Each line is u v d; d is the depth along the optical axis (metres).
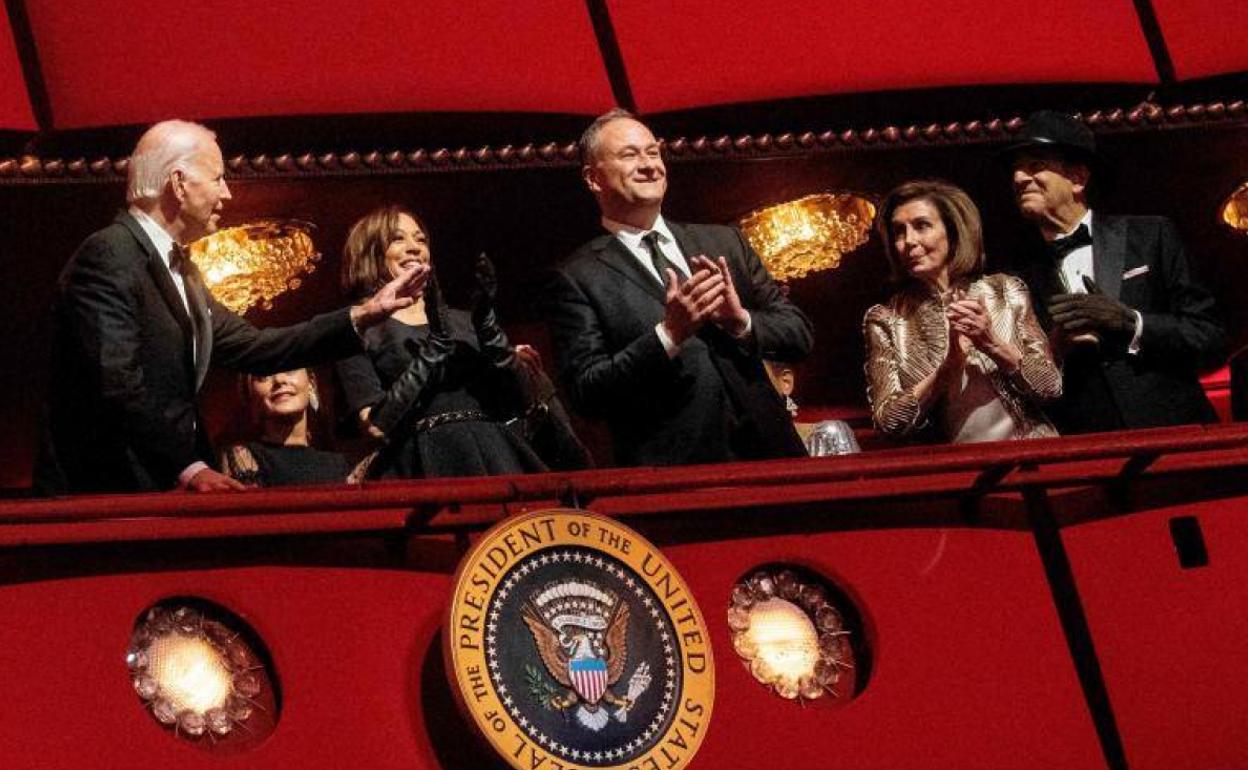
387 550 10.99
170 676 10.34
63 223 17.39
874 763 11.17
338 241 18.11
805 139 18.16
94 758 9.91
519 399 12.33
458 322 12.53
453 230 18.52
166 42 17.11
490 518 11.12
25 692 9.94
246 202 17.48
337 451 15.10
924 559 11.82
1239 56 18.52
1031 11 18.48
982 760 11.31
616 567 10.97
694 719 10.80
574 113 17.72
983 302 12.94
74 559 10.36
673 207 18.86
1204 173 19.36
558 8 17.88
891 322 13.11
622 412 11.98
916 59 18.20
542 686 10.55
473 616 10.53
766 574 11.62
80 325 11.12
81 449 11.18
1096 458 11.73
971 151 18.45
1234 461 12.38
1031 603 11.84
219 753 10.28
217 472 11.08
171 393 11.36
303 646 10.58
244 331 12.05
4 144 16.95
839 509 11.86
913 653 11.52
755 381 12.01
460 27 17.58
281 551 10.78
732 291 11.77
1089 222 13.73
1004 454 11.63
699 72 18.00
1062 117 13.95
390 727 10.53
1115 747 11.55
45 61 16.98
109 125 16.97
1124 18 18.62
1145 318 13.02
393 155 17.47
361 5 17.44
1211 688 11.80
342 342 11.99
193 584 10.54
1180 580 12.07
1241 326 21.28
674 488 11.17
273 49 17.23
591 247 12.45
